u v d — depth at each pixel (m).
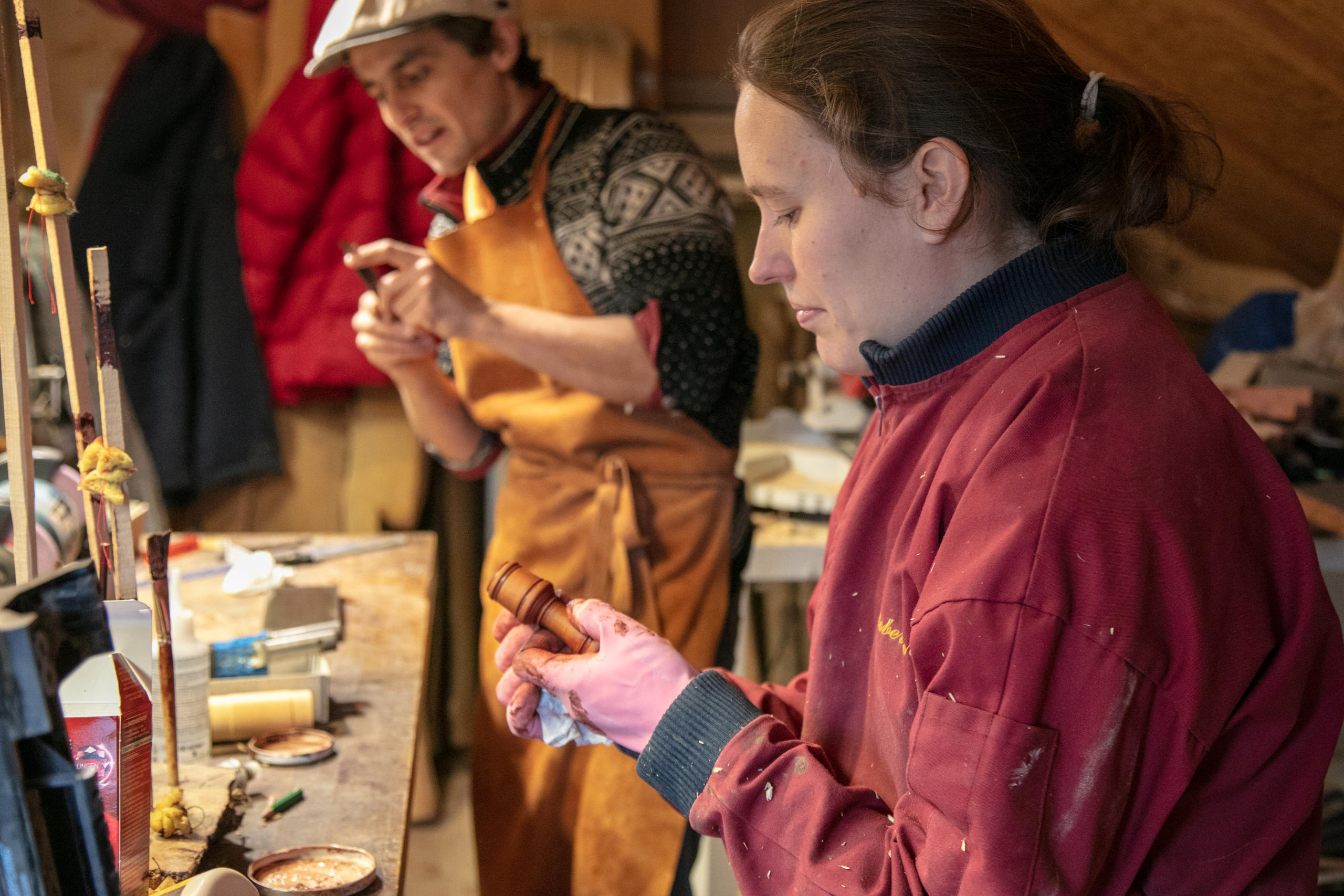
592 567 1.60
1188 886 0.71
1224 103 1.83
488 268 1.64
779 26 0.76
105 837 0.54
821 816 0.72
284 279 2.53
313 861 0.86
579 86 2.70
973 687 0.64
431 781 2.66
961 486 0.71
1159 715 0.63
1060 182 0.75
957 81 0.72
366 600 1.51
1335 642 0.73
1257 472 0.71
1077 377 0.69
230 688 1.11
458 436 1.79
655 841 1.56
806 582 2.06
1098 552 0.63
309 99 2.47
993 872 0.61
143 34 2.56
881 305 0.77
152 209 2.48
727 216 1.59
